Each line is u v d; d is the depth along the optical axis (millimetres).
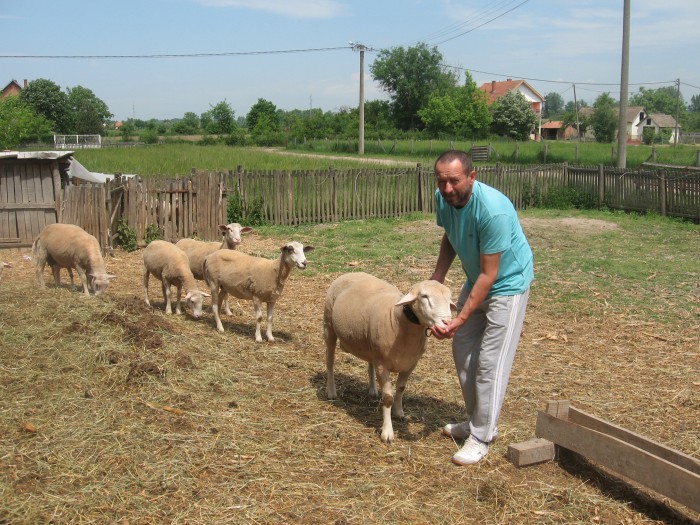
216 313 7793
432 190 18703
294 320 8430
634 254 12664
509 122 72625
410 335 4734
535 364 6879
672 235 14883
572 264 11594
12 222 13070
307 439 4902
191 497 4004
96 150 41875
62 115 87688
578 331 8039
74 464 4273
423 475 4453
